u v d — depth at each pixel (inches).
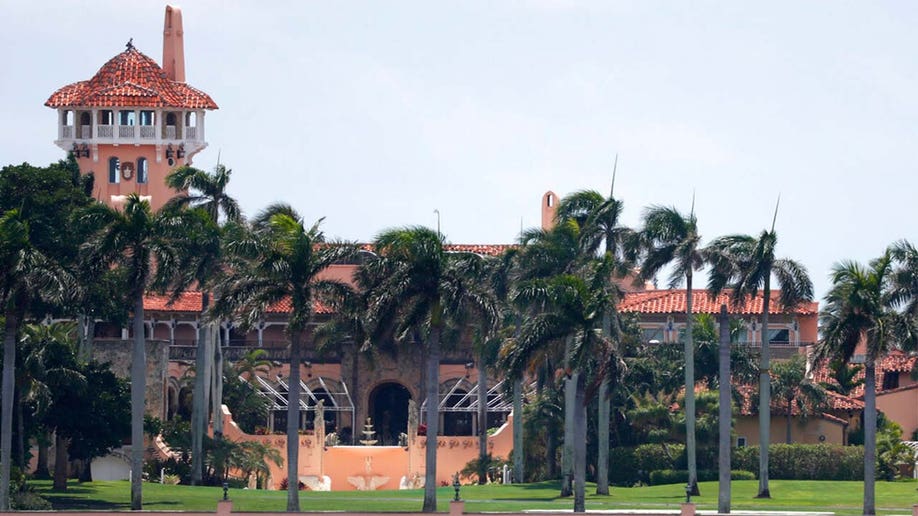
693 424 6013.8
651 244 6043.3
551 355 5344.5
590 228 6190.9
